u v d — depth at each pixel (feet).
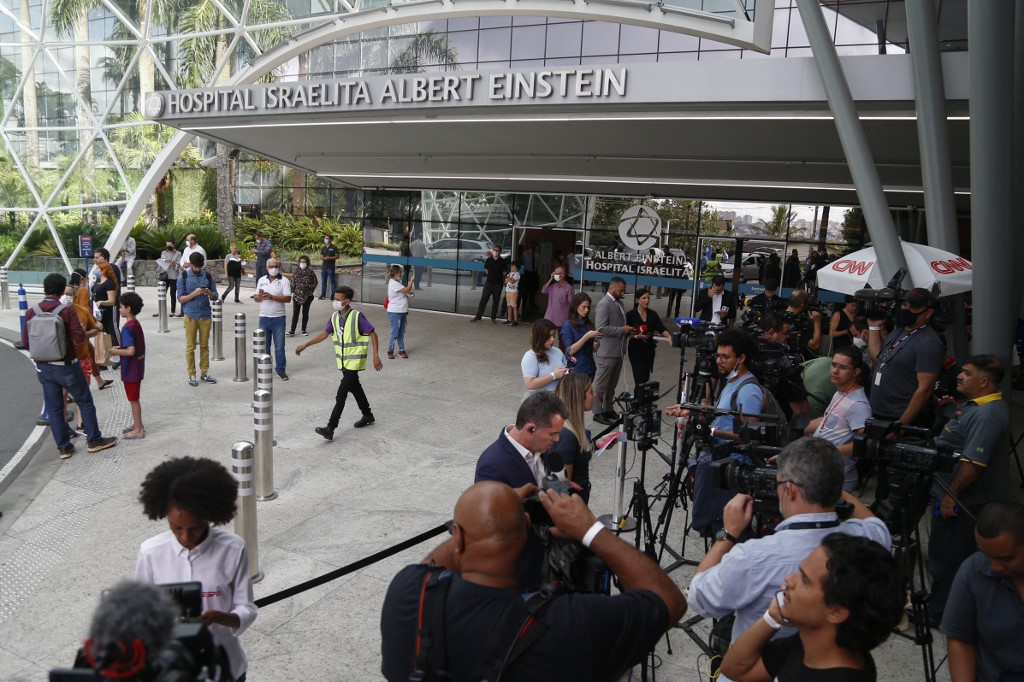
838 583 7.24
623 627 7.08
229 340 51.62
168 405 35.09
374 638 16.14
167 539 10.32
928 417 21.08
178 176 117.08
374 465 27.22
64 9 77.30
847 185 50.52
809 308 34.35
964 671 10.16
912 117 29.60
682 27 41.11
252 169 107.76
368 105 37.93
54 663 15.16
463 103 35.47
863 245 53.47
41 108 80.23
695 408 16.03
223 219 104.22
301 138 50.11
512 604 7.02
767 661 8.48
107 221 79.71
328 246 75.72
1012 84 20.26
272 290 39.47
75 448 28.91
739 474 10.88
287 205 99.55
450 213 67.36
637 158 46.70
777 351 20.48
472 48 69.31
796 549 9.01
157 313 62.49
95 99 78.54
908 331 19.35
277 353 40.37
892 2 51.01
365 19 55.93
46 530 21.53
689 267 57.88
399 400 36.76
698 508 16.26
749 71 29.58
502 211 65.21
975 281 21.27
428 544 20.76
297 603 17.49
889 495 13.93
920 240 52.75
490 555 7.23
